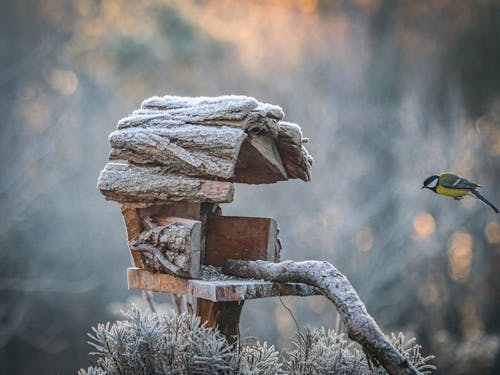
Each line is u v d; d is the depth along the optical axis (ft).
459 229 86.58
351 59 98.99
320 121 90.38
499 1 101.09
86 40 91.09
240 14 98.68
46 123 94.48
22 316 89.15
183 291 18.57
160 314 20.11
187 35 87.04
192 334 18.63
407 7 105.19
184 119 18.98
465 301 85.35
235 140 18.07
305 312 73.61
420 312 83.30
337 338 20.63
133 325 19.16
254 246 19.85
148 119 19.35
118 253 93.97
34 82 97.04
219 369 18.43
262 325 72.13
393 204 85.51
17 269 90.22
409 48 103.40
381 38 102.47
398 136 90.79
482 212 85.66
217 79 91.71
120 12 89.97
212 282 18.31
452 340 80.43
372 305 80.89
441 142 88.38
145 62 84.94
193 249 18.54
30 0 99.55
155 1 87.97
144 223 19.30
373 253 81.87
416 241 83.15
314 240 82.07
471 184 28.43
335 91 95.40
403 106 92.17
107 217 94.12
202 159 18.31
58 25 97.66
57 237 92.32
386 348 16.19
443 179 28.50
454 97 95.35
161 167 18.99
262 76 94.58
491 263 85.81
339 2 103.55
